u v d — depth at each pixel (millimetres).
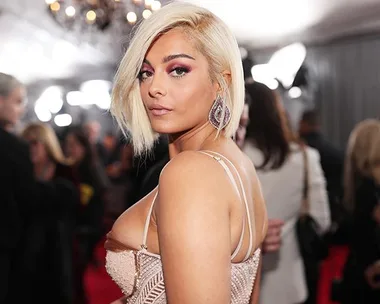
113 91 1318
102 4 4934
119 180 6285
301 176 2395
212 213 1113
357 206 3033
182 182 1124
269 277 2471
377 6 7031
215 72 1260
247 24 7633
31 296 3375
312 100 8641
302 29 7926
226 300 1108
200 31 1244
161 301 1247
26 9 7066
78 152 5113
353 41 8383
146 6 4777
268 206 2357
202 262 1089
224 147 1299
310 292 2631
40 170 3822
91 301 4906
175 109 1245
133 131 1345
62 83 10445
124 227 1310
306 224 2479
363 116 8461
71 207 3586
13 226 3145
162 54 1234
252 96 2311
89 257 5074
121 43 1473
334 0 6809
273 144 2312
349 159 3105
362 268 3045
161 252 1132
